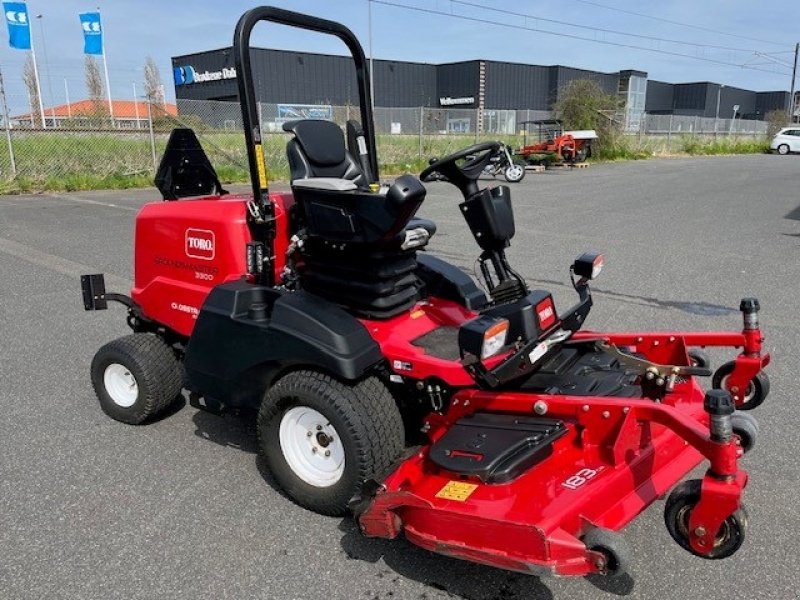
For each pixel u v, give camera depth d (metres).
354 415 2.88
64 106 46.34
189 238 3.70
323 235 3.20
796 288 6.96
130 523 3.12
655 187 17.36
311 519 3.15
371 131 4.02
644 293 6.77
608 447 2.74
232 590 2.69
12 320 6.04
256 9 3.25
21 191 14.61
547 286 7.04
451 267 3.84
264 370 3.21
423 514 2.54
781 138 38.16
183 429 4.04
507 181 18.64
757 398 3.60
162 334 4.11
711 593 2.64
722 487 2.30
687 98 70.25
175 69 47.31
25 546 2.95
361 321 3.36
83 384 4.69
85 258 8.36
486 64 52.91
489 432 2.82
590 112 29.34
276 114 25.70
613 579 2.73
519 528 2.31
